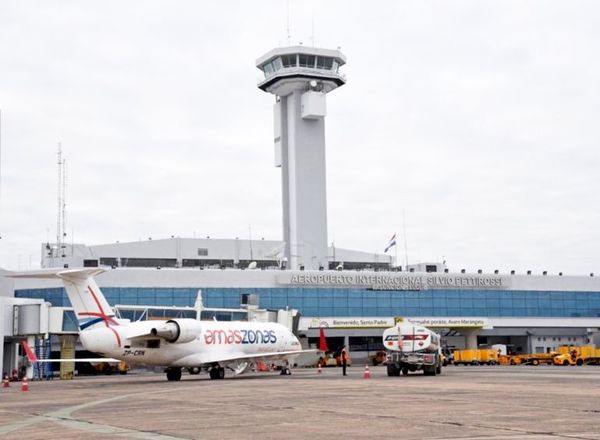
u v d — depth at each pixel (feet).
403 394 99.04
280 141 366.22
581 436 53.57
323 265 352.08
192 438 55.26
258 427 61.72
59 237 349.61
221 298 296.51
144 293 285.43
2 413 80.89
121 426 64.44
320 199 355.97
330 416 69.77
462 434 55.11
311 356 296.71
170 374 170.09
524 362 281.54
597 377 147.23
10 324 194.49
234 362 173.27
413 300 327.67
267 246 386.93
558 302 349.20
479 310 336.90
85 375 238.07
